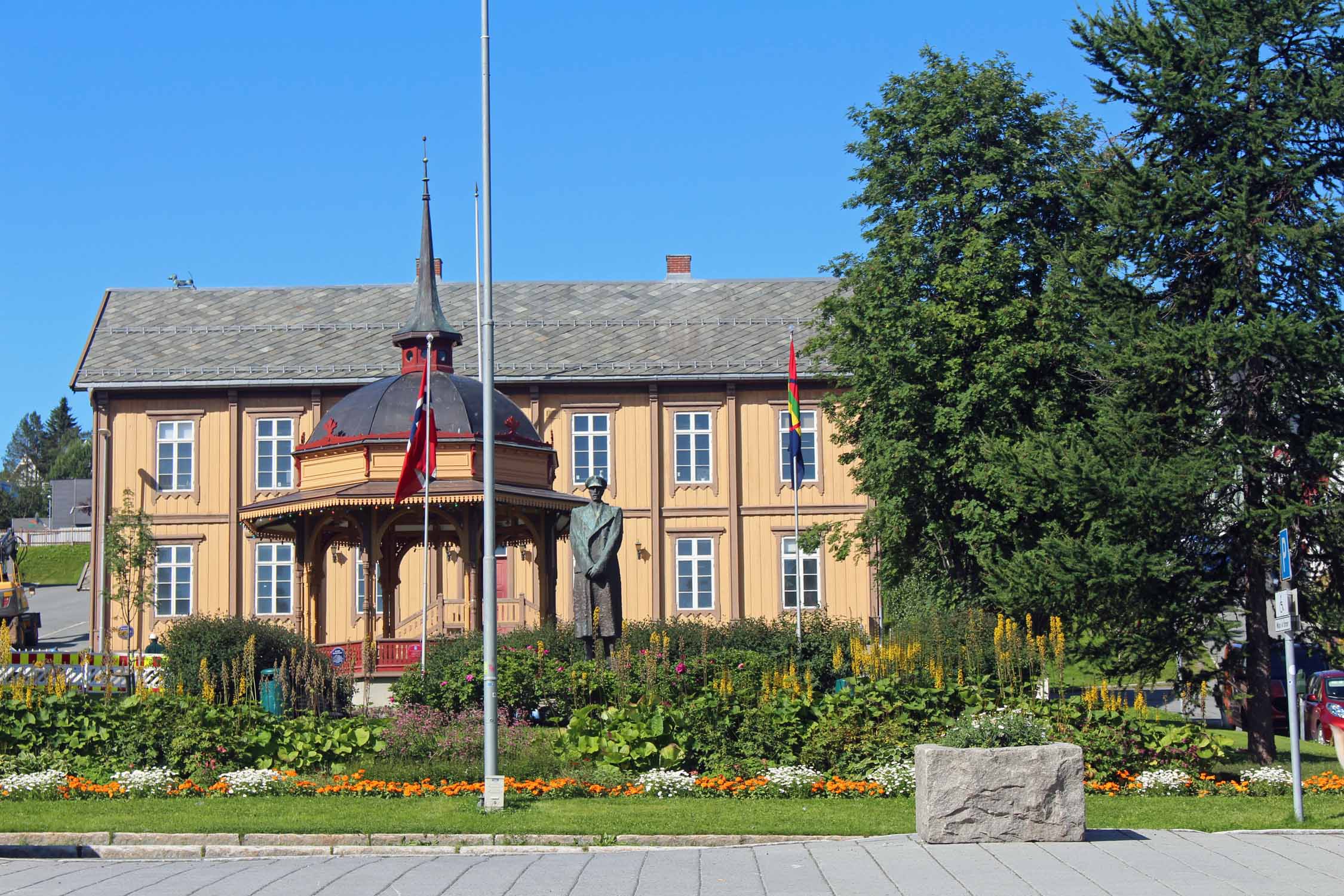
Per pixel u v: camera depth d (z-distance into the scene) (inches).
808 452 1877.5
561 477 1867.6
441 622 1664.6
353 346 1932.8
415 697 911.0
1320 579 922.7
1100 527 906.7
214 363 1886.1
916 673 792.9
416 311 1306.6
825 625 1259.8
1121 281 925.2
